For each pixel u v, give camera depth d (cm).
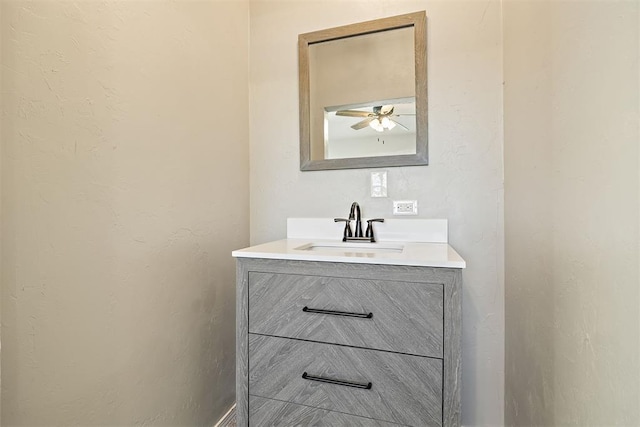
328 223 162
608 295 67
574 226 81
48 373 81
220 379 150
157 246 115
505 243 139
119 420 100
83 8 89
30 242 77
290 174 172
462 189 146
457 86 147
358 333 103
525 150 115
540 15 102
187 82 131
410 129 152
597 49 71
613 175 65
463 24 146
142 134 109
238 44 168
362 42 159
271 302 112
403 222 150
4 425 72
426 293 97
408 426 98
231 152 161
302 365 109
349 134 161
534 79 107
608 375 67
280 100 173
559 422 90
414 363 98
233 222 162
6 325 72
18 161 74
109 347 97
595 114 72
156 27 115
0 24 72
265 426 112
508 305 136
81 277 89
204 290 140
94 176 92
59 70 83
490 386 143
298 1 171
